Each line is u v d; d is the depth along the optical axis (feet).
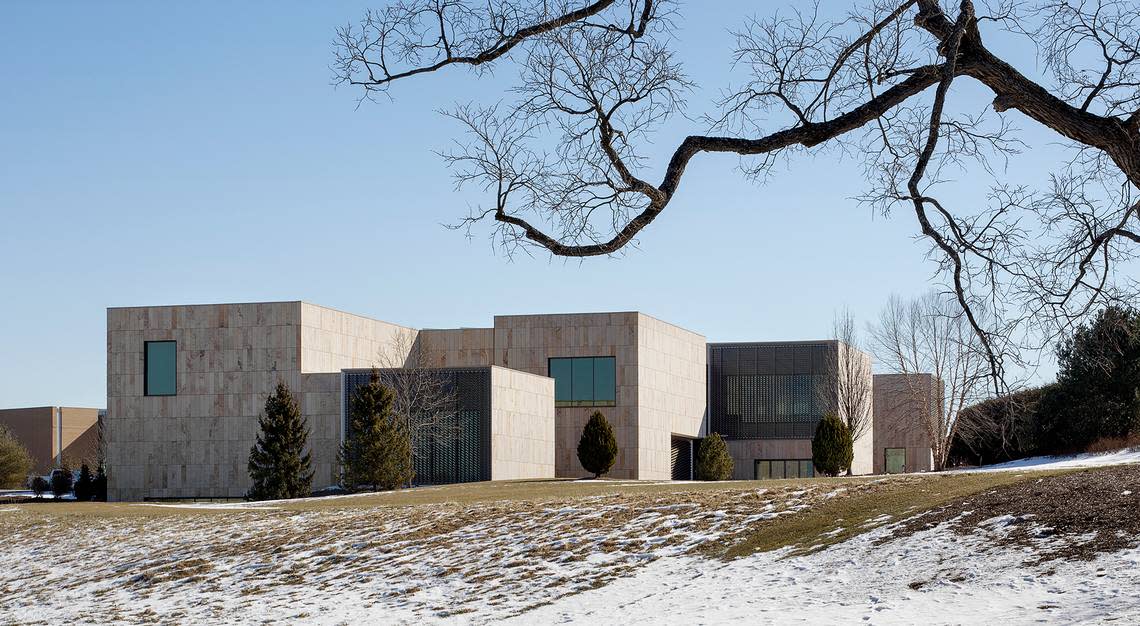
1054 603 45.32
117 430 194.70
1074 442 178.60
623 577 66.28
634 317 206.18
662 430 212.64
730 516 77.61
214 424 191.31
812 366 227.40
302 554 83.66
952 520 62.85
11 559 97.30
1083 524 55.83
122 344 195.93
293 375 188.75
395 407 177.17
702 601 56.75
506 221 25.85
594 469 187.42
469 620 60.49
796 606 52.49
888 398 251.39
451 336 217.56
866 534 64.85
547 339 210.79
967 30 25.11
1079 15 26.78
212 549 89.51
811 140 25.45
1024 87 24.85
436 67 27.02
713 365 233.14
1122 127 24.14
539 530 81.46
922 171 24.73
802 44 27.96
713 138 25.66
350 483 163.84
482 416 177.17
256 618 67.10
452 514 92.27
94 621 71.26
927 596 50.60
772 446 227.40
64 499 203.41
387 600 68.33
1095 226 26.89
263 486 163.32
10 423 303.68
